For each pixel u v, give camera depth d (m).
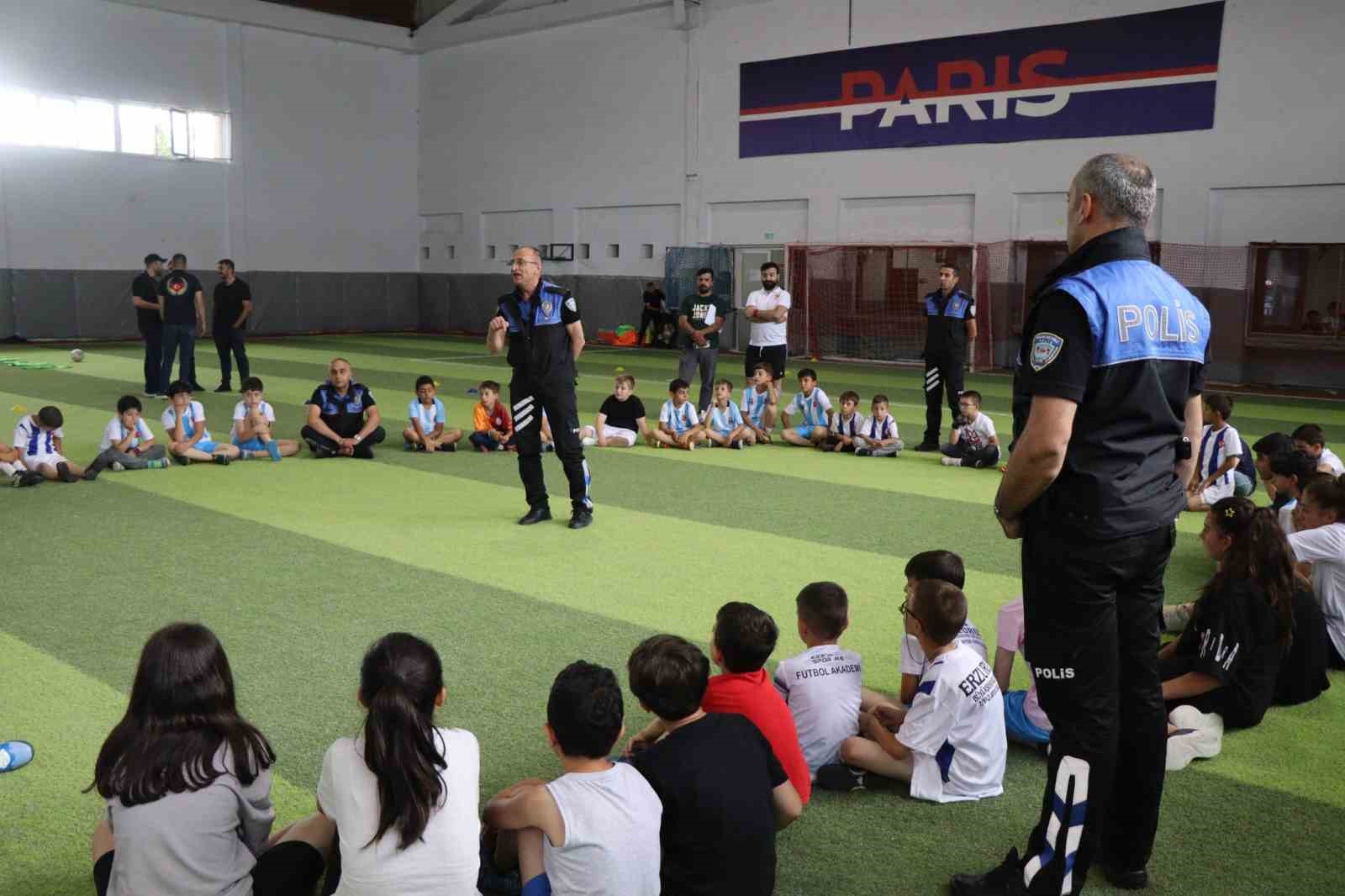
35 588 5.40
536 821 2.37
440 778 2.32
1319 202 15.70
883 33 19.39
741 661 3.01
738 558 6.18
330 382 9.39
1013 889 2.70
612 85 23.25
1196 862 3.01
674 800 2.49
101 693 4.09
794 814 2.79
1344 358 15.78
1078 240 2.65
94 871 2.54
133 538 6.41
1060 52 17.61
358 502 7.57
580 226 24.27
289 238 25.03
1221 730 3.72
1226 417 7.38
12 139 20.75
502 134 25.38
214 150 23.70
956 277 9.74
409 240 27.38
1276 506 5.75
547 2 23.92
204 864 2.33
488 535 6.67
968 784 3.35
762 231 21.48
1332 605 4.44
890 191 19.72
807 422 10.47
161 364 13.27
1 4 20.33
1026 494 2.46
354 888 2.27
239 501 7.50
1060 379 2.40
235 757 2.41
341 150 25.80
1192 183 16.73
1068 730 2.58
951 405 9.86
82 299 21.89
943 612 3.27
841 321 20.47
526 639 4.75
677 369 17.75
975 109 18.59
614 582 5.65
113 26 21.81
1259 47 15.88
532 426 6.84
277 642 4.64
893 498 7.97
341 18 25.19
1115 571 2.50
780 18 20.59
